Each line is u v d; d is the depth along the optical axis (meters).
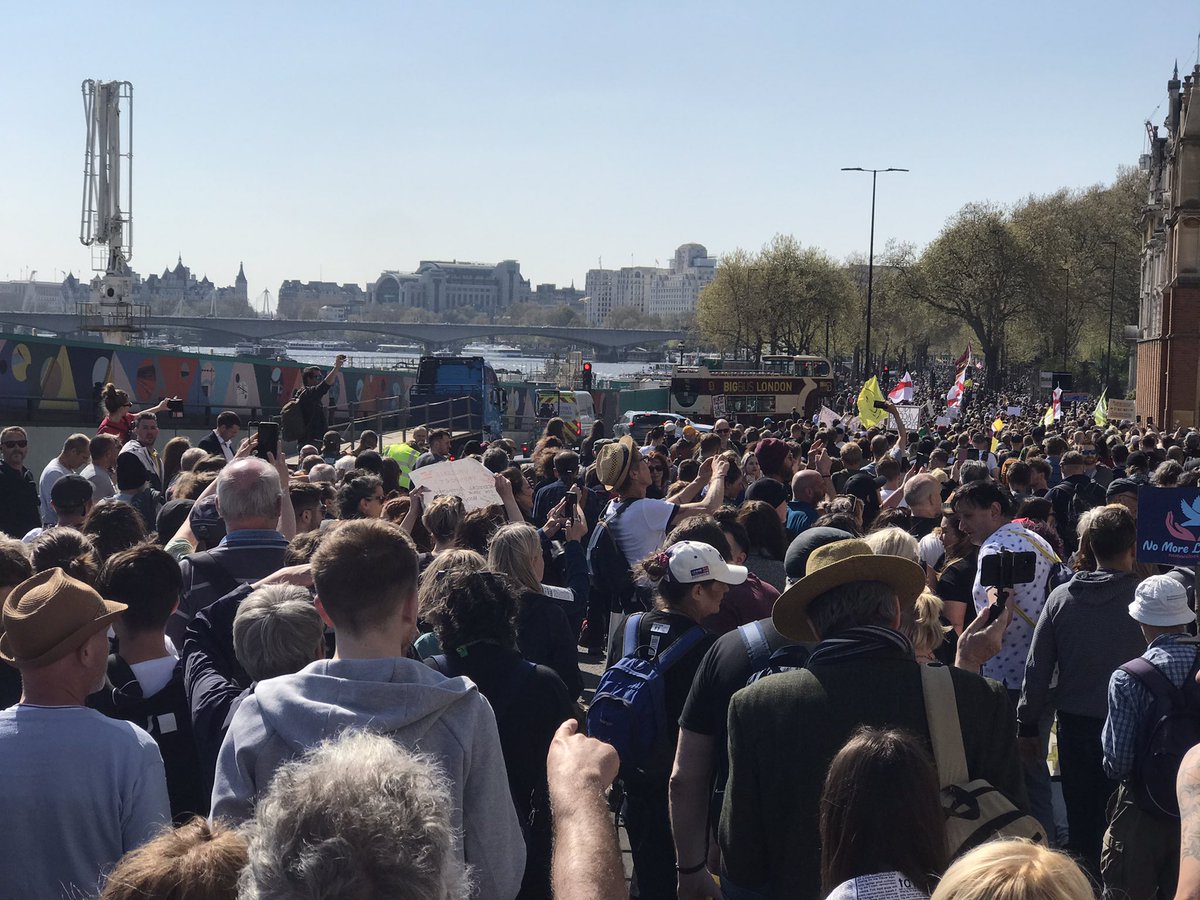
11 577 4.99
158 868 2.40
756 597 5.58
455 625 4.55
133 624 4.54
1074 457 11.87
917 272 88.81
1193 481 10.76
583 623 11.43
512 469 10.29
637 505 8.59
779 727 3.74
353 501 8.29
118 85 46.06
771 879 3.79
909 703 3.69
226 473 5.74
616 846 2.41
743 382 54.28
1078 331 100.75
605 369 188.00
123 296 46.34
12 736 3.58
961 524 6.95
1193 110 49.56
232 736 3.29
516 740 4.43
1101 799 5.98
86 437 11.34
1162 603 5.14
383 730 3.17
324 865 1.88
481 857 3.27
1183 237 50.38
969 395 56.72
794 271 95.94
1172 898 4.89
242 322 152.12
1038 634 6.11
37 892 3.50
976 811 3.48
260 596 4.28
